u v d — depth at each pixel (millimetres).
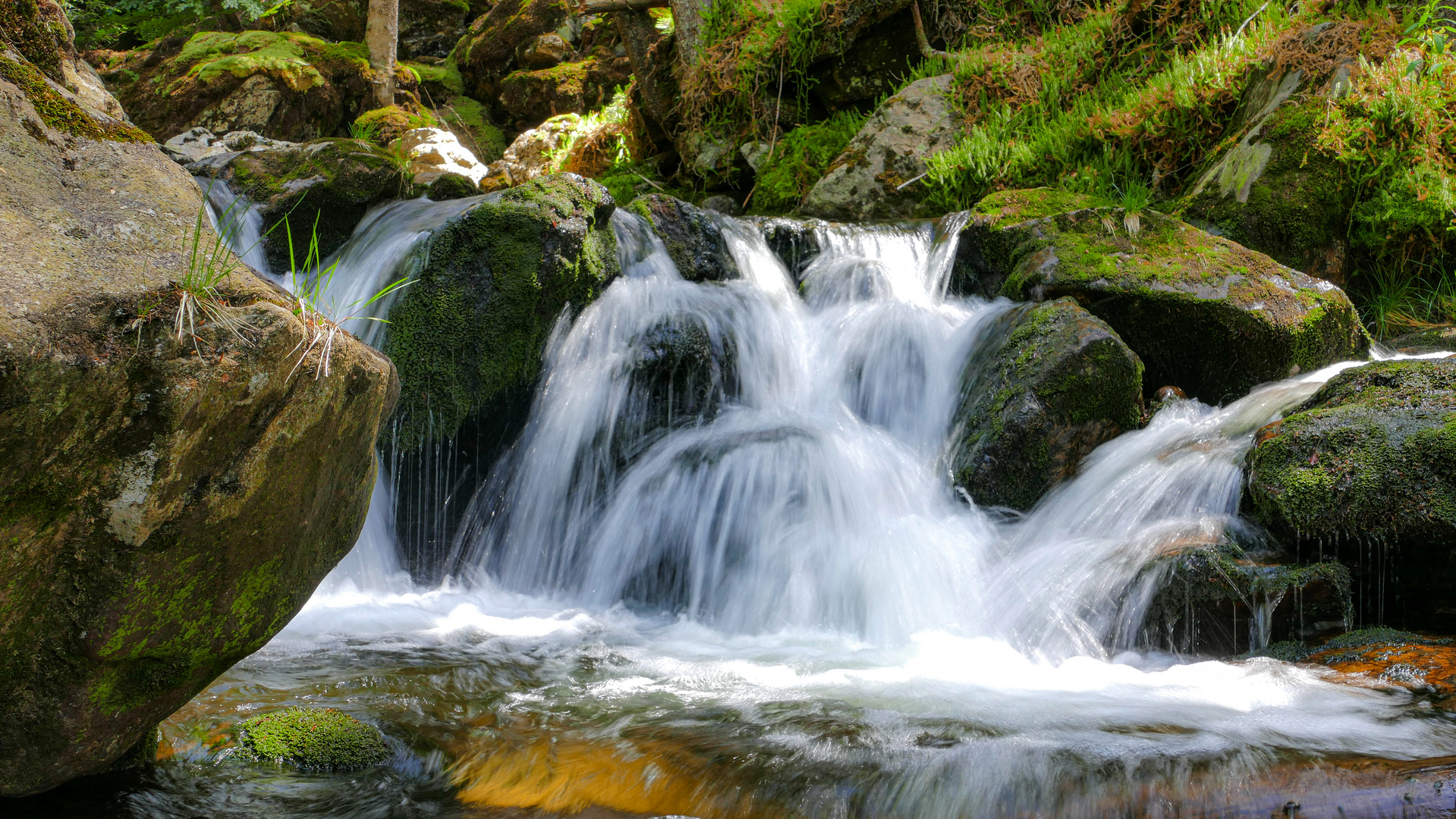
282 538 1767
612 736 2465
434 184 6535
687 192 8977
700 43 8797
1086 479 4148
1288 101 5746
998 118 7133
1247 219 5574
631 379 4715
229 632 1782
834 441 4492
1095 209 5305
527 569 4605
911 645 3488
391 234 5617
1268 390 4387
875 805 2076
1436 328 5363
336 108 11133
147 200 1739
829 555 3936
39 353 1374
